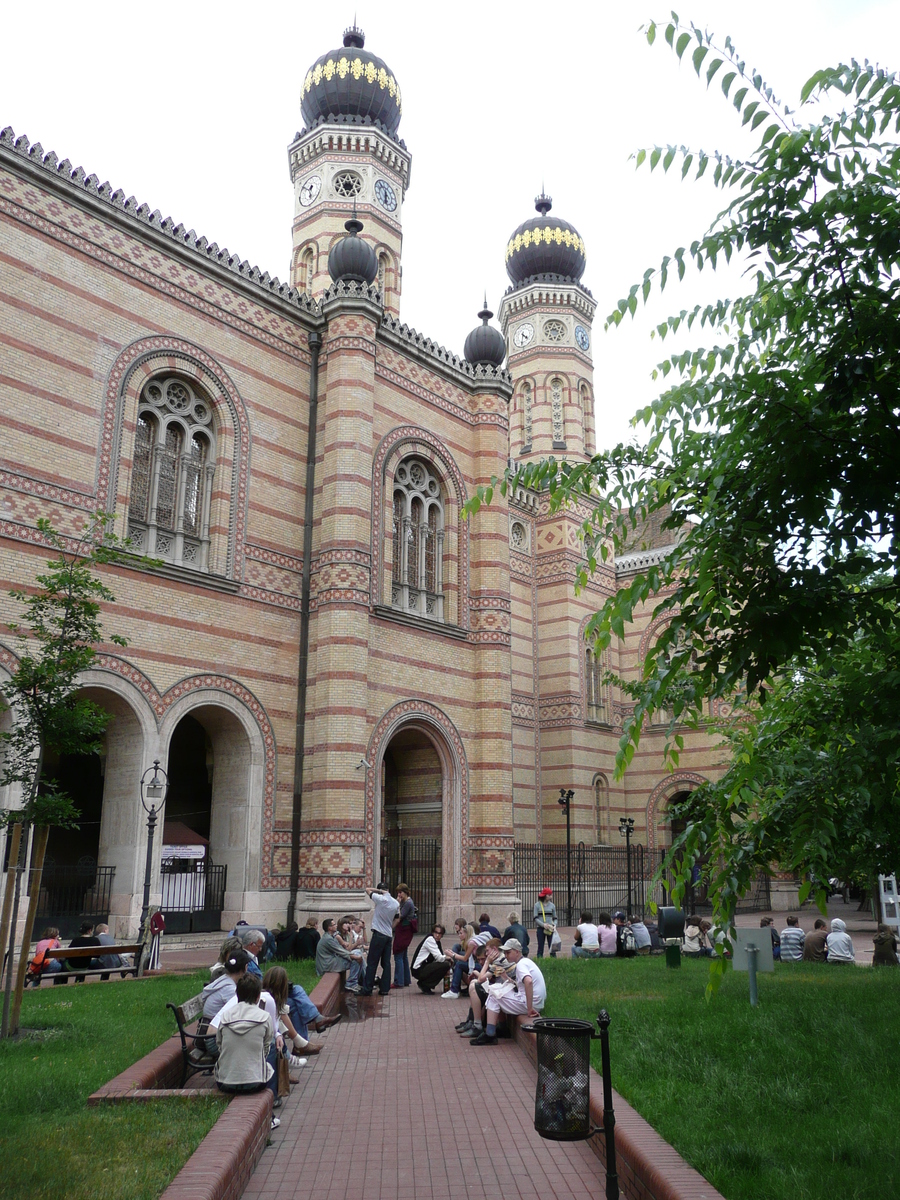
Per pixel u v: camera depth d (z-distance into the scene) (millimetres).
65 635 12672
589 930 21906
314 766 22812
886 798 6102
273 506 23812
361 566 23891
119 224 21406
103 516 13617
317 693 23188
